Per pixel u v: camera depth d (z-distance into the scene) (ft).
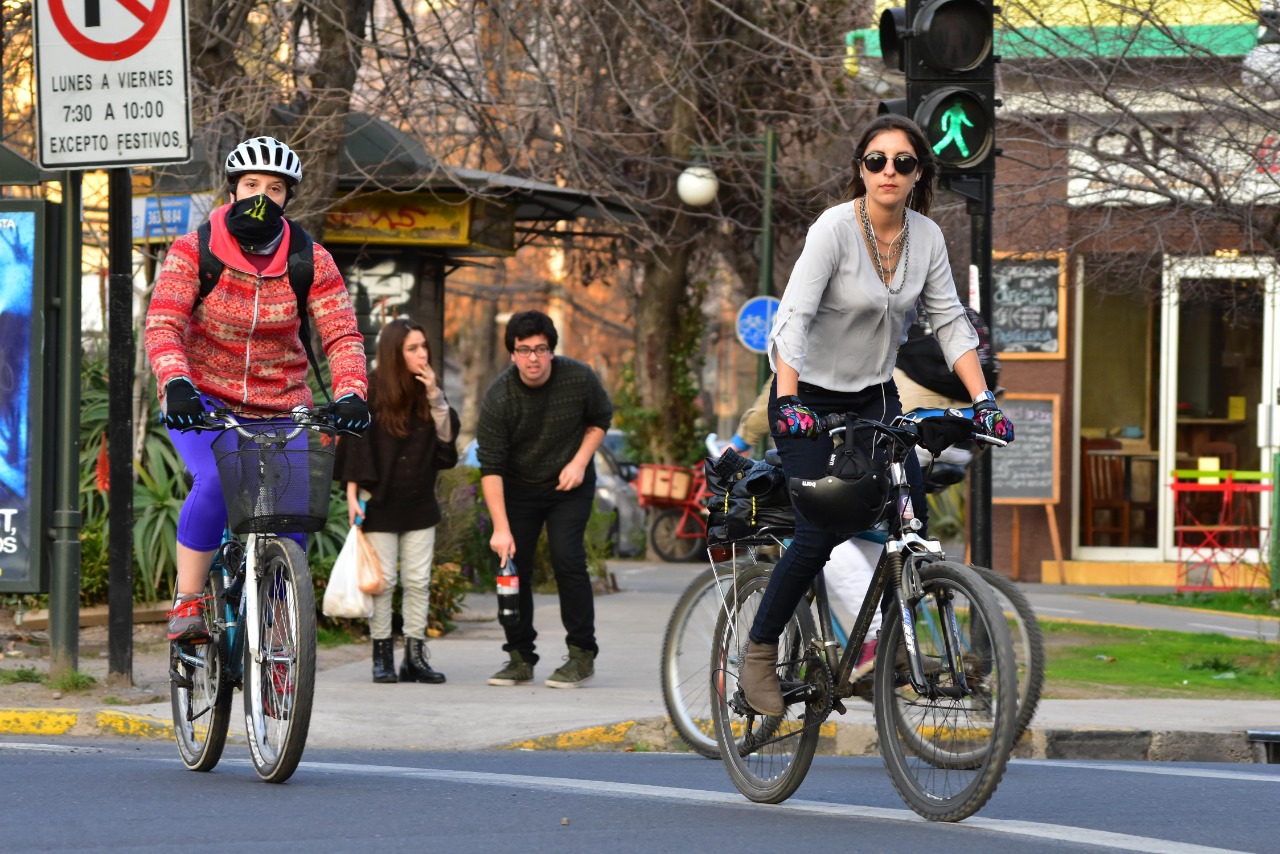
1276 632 159.94
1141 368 228.84
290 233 76.28
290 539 73.87
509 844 61.16
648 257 295.28
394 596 146.00
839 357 69.56
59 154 107.34
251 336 75.72
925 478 89.35
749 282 297.74
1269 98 152.05
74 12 106.83
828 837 62.69
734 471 80.94
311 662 72.13
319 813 67.67
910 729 66.64
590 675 119.85
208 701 79.71
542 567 208.85
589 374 118.93
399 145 196.95
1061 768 88.17
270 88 163.84
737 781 75.46
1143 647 143.23
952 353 69.21
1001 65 166.20
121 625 109.50
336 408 72.23
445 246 215.92
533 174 200.95
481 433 118.42
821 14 227.61
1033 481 222.07
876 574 68.74
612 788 76.54
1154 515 228.63
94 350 172.04
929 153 68.33
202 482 77.56
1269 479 219.82
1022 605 65.46
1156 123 160.04
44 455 109.91
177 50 105.91
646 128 258.57
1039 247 182.29
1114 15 155.22
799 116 239.09
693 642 91.20
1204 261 172.04
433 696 112.57
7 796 71.87
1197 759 99.04
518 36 192.95
